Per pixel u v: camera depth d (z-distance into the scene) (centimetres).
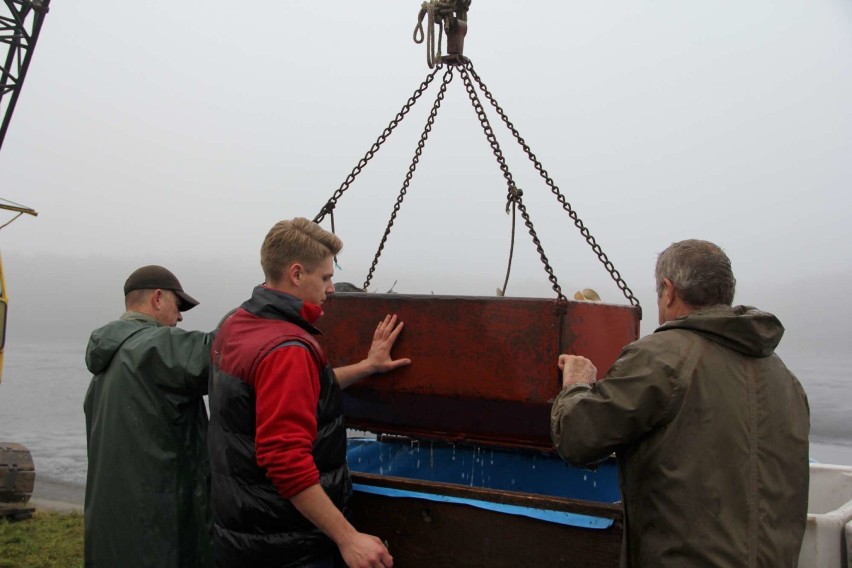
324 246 221
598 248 284
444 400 253
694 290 192
